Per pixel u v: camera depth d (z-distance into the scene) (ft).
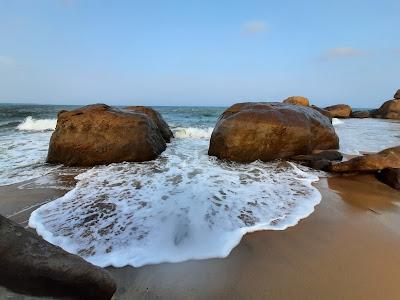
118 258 9.63
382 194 16.62
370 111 112.98
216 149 25.68
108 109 24.94
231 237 11.10
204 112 106.01
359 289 8.36
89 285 6.78
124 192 15.90
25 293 5.93
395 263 9.68
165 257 9.76
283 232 11.67
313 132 27.02
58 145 22.79
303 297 8.01
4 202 14.52
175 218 12.61
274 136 24.07
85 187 16.81
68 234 11.16
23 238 6.20
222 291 8.23
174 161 24.18
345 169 20.49
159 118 36.52
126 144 23.45
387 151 20.72
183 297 7.97
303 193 16.38
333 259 9.86
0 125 51.78
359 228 12.20
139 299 7.82
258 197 15.46
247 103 28.27
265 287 8.41
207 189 16.55
